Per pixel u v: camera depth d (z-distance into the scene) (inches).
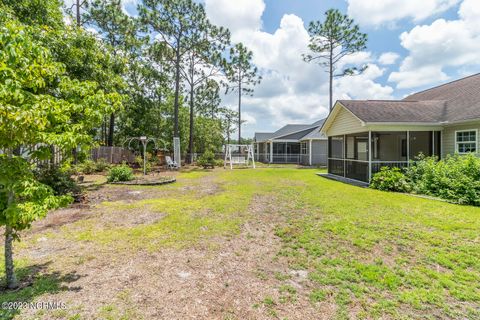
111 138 778.8
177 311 84.7
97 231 164.4
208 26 689.6
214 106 1282.0
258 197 279.7
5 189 84.4
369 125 360.8
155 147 804.6
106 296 92.2
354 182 403.9
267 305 88.7
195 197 281.3
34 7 297.0
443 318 81.4
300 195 290.2
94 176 470.6
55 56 286.8
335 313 84.0
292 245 142.1
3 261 118.7
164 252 132.7
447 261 119.8
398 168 347.6
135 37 656.4
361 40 735.1
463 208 221.0
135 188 345.7
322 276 108.0
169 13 646.5
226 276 108.7
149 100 802.2
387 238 150.0
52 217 197.5
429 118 364.2
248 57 914.1
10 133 80.1
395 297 92.7
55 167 253.3
